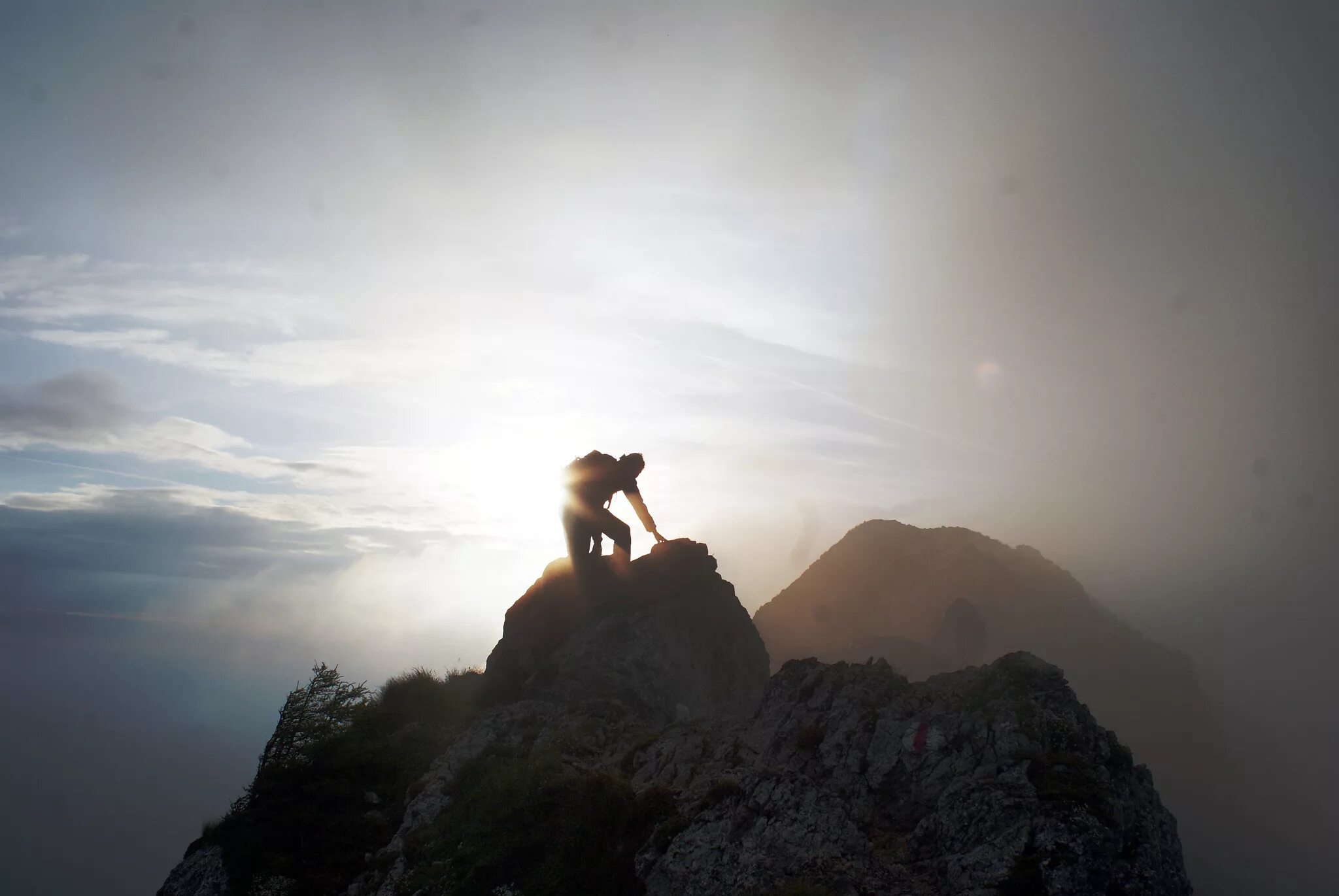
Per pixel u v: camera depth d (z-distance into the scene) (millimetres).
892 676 14219
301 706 18000
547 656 20125
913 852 11062
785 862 10961
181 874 15680
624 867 11992
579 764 14883
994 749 11789
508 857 12836
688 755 14180
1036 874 9844
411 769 17266
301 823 15711
